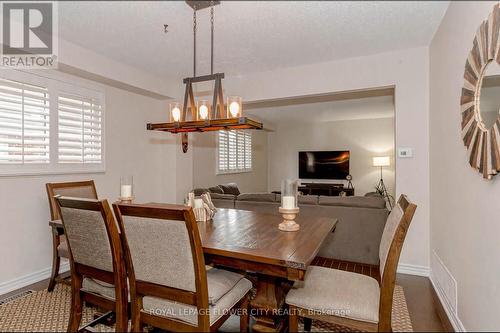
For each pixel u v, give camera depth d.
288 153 8.42
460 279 1.96
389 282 1.46
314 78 3.46
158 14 2.30
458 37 1.97
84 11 2.25
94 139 3.43
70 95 3.14
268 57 3.23
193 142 5.07
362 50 3.05
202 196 2.51
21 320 2.12
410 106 3.02
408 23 2.44
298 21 2.40
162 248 1.46
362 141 7.55
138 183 4.08
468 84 1.71
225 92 3.97
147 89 3.80
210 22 2.43
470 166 1.75
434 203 2.72
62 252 2.52
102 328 2.01
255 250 1.57
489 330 1.52
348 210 3.40
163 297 1.52
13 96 2.64
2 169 2.56
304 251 1.55
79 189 2.89
